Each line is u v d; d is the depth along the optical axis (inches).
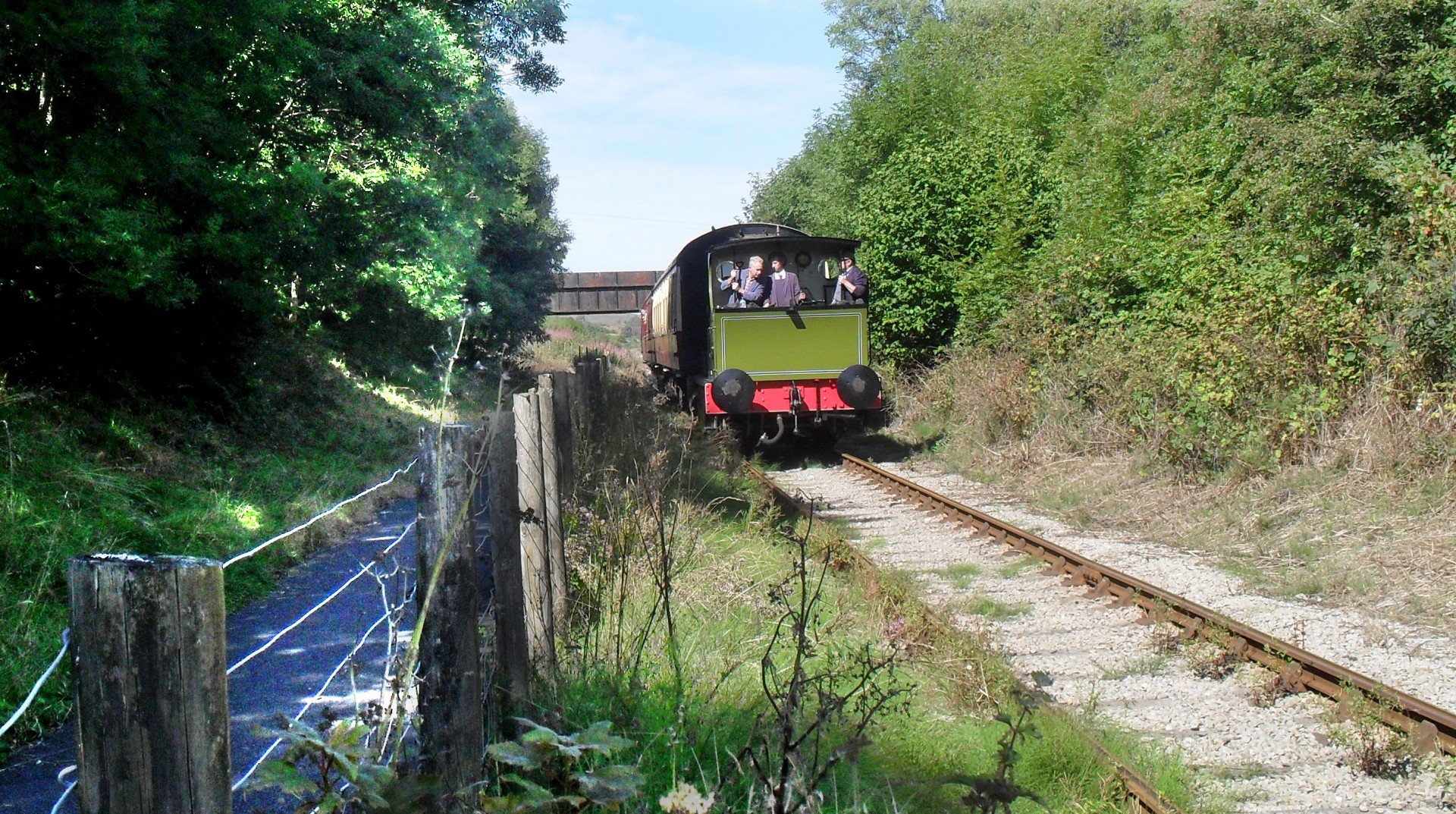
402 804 101.7
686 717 182.1
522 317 1309.1
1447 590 325.4
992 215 884.6
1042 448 634.2
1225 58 662.5
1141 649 289.1
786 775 125.3
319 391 729.6
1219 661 269.1
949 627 273.3
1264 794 200.2
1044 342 700.7
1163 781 198.1
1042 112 1060.5
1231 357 510.3
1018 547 414.3
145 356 527.8
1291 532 408.5
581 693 190.4
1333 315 481.7
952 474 665.6
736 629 258.5
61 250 419.5
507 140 1014.4
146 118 445.7
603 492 297.7
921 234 895.1
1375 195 501.4
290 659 259.9
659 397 1035.3
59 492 365.4
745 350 743.1
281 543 393.1
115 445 443.5
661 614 238.7
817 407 743.1
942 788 182.5
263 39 530.0
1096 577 352.2
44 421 410.0
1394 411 451.2
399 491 569.6
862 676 174.9
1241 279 538.3
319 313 919.7
